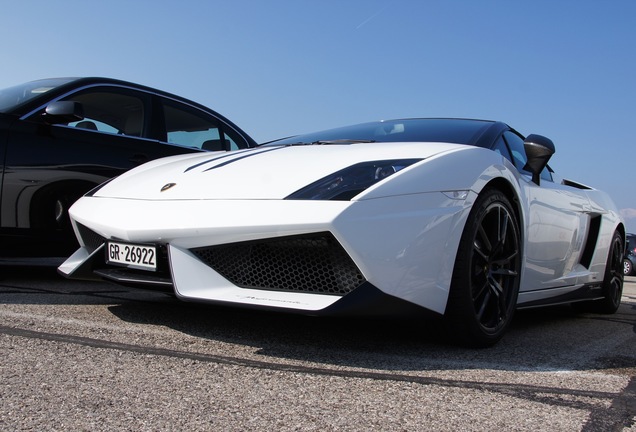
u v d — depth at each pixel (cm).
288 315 261
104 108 376
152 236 210
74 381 148
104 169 355
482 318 231
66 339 191
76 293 303
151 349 186
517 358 212
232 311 266
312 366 178
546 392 162
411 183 200
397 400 147
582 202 343
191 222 201
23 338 188
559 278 318
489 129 287
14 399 132
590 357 222
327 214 182
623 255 422
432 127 295
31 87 368
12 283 335
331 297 188
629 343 266
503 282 244
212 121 452
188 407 133
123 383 148
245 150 276
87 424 120
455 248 209
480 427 131
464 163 221
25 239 322
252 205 196
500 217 237
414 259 194
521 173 279
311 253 191
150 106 404
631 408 150
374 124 321
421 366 187
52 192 332
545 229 284
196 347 193
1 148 314
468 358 206
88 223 237
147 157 382
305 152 240
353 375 169
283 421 128
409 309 197
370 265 184
